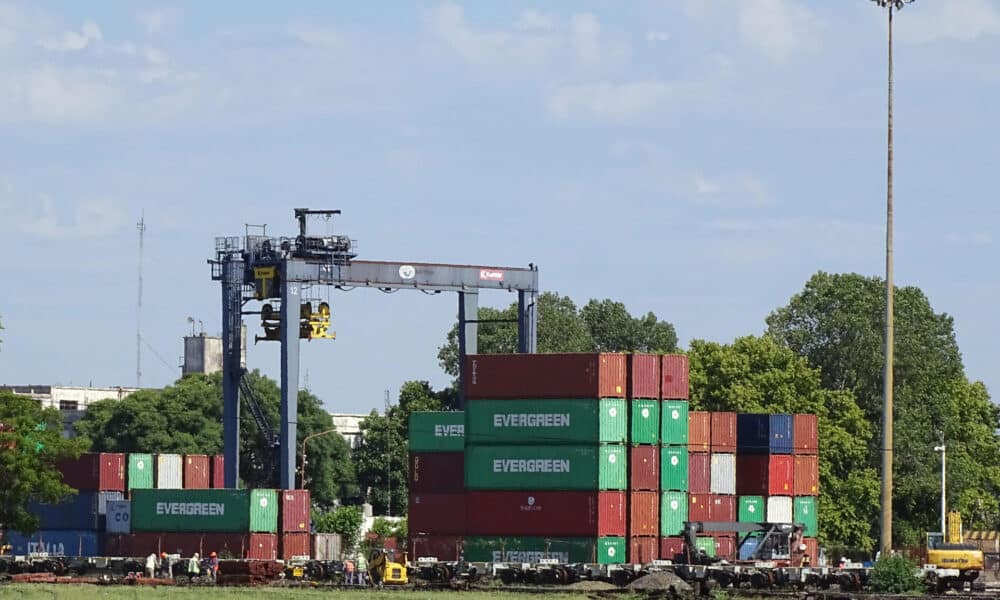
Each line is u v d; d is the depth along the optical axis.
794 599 191.38
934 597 192.12
